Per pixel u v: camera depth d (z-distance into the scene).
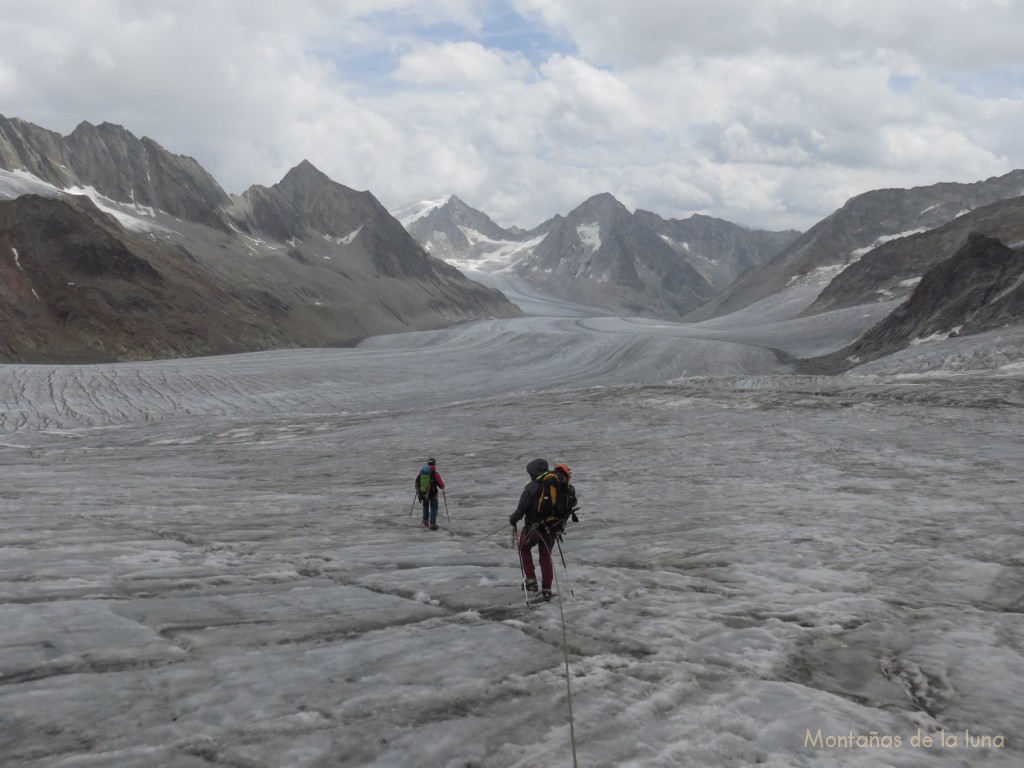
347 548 8.97
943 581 7.26
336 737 3.58
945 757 3.68
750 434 23.34
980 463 16.45
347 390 65.44
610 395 37.09
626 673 4.62
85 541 8.66
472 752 3.52
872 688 4.57
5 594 5.81
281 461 24.53
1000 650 5.23
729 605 6.38
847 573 7.57
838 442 20.53
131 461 26.20
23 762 3.13
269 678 4.30
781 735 3.81
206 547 8.74
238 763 3.27
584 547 9.24
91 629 5.00
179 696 3.96
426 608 6.18
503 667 4.68
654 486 15.55
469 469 20.48
